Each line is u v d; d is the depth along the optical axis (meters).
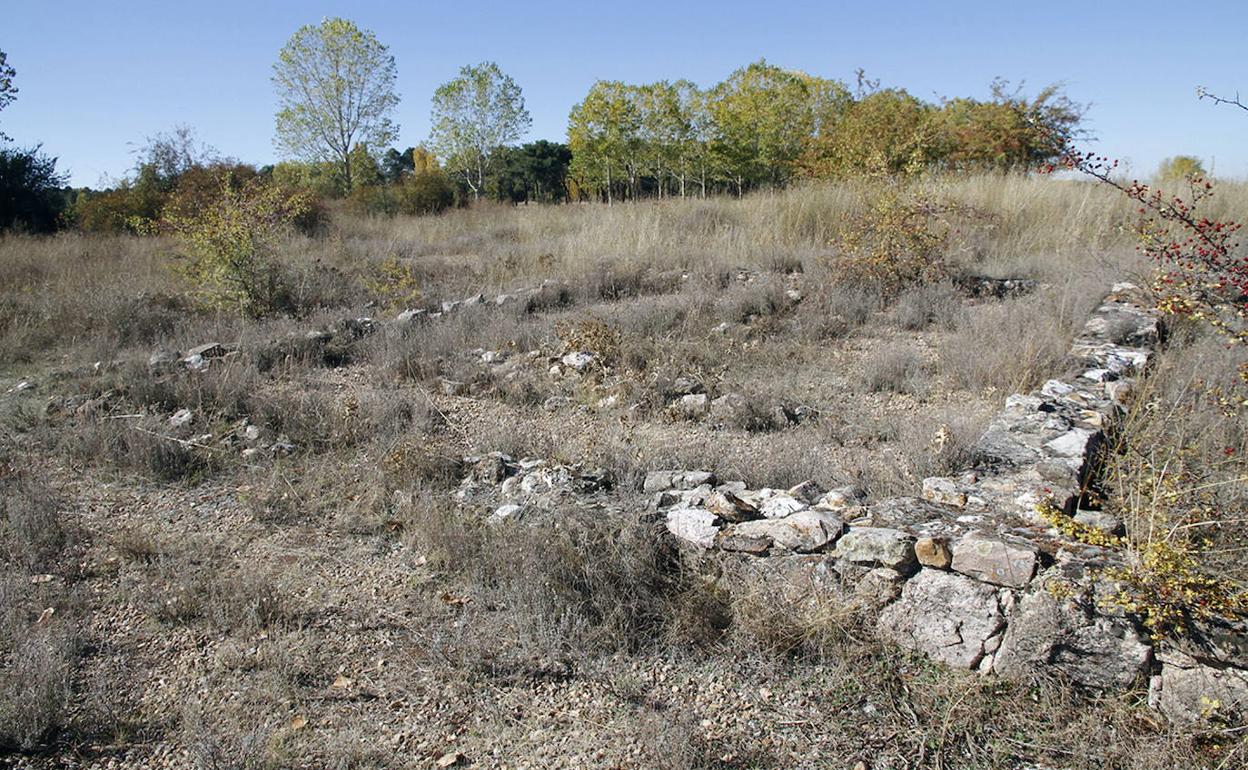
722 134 31.80
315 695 3.02
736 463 4.69
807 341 7.46
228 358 7.39
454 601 3.59
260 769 2.63
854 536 3.27
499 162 42.34
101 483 5.01
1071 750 2.59
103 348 7.98
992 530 3.21
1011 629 2.89
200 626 3.46
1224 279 3.79
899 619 3.12
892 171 10.77
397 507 4.47
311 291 10.45
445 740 2.79
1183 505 3.17
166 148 20.30
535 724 2.85
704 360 7.00
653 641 3.26
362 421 5.68
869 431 5.27
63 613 3.54
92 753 2.74
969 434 4.48
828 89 29.73
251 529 4.36
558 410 6.16
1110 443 4.22
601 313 8.67
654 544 3.67
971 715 2.76
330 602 3.64
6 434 5.74
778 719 2.83
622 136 33.81
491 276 11.34
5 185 21.53
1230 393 4.86
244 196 10.22
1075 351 6.04
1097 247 9.67
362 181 35.97
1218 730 2.51
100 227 18.80
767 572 3.41
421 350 7.60
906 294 8.48
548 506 4.09
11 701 2.83
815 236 11.86
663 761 2.60
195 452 5.32
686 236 12.41
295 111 35.72
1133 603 2.69
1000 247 10.40
